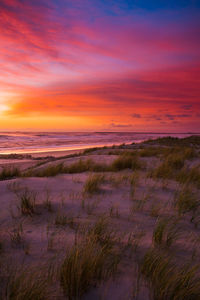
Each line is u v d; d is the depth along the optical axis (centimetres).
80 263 159
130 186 502
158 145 2084
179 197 385
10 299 139
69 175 669
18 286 147
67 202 376
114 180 551
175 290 149
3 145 3903
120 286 157
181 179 572
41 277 162
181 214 324
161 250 212
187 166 796
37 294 139
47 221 290
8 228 267
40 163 1247
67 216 307
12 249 209
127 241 230
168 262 175
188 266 175
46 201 373
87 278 153
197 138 2970
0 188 480
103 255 180
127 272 174
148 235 251
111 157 1144
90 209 339
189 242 235
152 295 148
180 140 2617
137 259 194
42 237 238
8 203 373
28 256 196
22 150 2941
